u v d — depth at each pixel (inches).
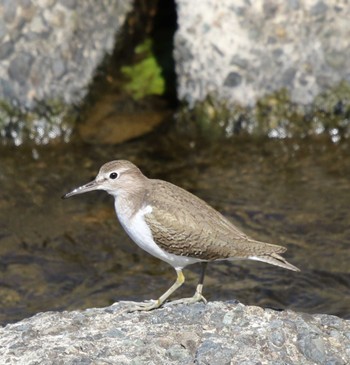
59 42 646.5
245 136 649.6
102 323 409.1
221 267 533.6
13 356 380.2
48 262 537.3
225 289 514.9
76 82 654.5
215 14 636.1
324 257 535.8
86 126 655.1
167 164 626.8
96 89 669.9
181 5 638.5
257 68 642.8
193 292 513.3
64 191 600.4
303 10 637.3
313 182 605.9
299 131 650.2
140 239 434.0
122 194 439.5
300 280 518.9
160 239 424.8
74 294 514.6
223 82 645.9
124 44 691.4
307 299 505.4
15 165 625.6
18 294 513.0
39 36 642.2
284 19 637.3
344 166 621.3
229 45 638.5
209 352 374.9
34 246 549.3
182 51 647.8
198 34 641.0
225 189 601.9
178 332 391.5
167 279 525.7
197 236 420.2
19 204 587.8
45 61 644.1
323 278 519.2
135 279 525.7
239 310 407.8
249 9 634.2
